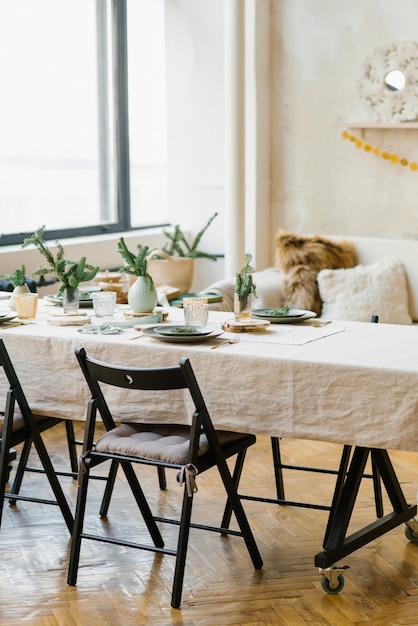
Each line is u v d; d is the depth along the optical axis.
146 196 7.63
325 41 6.93
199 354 3.25
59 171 6.83
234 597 3.07
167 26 7.57
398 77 6.56
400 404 2.94
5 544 3.52
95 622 2.90
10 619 2.93
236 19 6.40
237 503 3.22
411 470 4.30
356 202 7.01
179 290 6.02
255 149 7.11
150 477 4.27
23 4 6.42
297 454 4.58
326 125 7.04
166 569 3.29
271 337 3.47
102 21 7.10
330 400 3.05
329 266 6.07
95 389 3.25
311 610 2.97
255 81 7.01
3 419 3.50
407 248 6.06
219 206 7.54
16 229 6.51
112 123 7.28
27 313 3.93
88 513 3.83
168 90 7.66
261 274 6.21
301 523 3.70
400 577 3.21
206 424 3.07
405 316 5.93
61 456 4.61
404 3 6.60
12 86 6.39
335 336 3.49
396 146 6.79
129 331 3.64
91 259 6.67
